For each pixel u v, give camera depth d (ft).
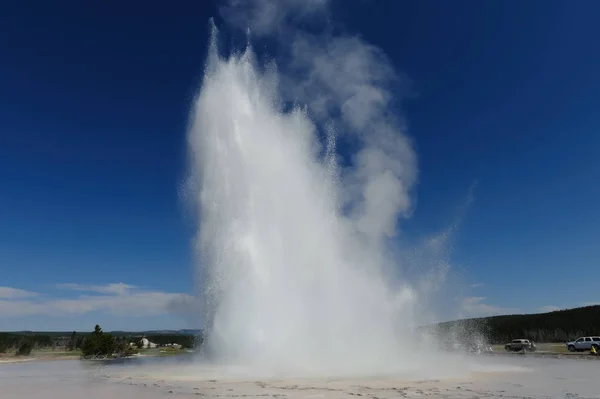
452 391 49.26
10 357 175.63
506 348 190.70
